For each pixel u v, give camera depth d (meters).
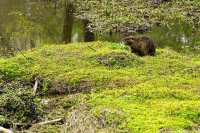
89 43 19.69
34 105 13.21
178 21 28.89
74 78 15.59
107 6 33.09
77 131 11.37
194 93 13.51
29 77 16.23
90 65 16.94
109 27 28.08
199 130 10.62
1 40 25.38
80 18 30.94
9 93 13.54
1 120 12.52
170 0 33.19
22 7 34.38
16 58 17.58
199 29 27.00
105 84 15.09
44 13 32.62
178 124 10.84
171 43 23.69
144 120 11.14
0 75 16.30
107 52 17.58
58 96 15.09
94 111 11.91
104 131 10.77
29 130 12.36
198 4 32.25
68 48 19.00
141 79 15.30
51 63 17.19
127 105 12.34
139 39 18.84
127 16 30.16
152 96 13.15
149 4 32.91
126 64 16.98
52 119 13.09
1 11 33.03
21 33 27.12
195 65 17.31
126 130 10.73
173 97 13.12
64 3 35.19
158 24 28.38
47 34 27.52
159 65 17.14
